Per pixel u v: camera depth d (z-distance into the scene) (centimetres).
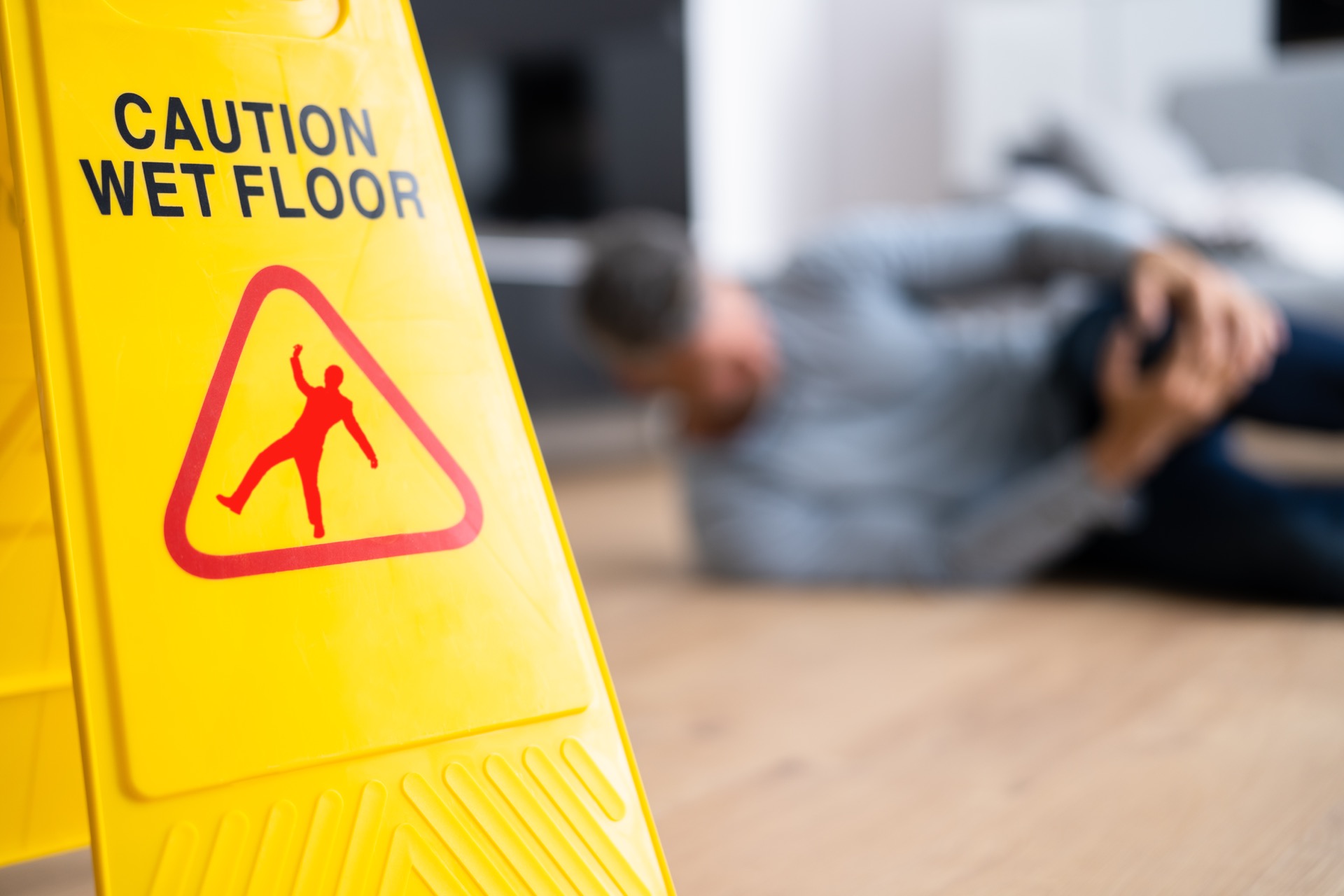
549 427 316
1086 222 150
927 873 68
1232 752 85
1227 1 360
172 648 48
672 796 83
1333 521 126
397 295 58
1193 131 275
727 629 136
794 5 456
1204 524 131
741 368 153
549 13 307
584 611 59
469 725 53
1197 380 123
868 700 105
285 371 54
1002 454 155
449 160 62
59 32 52
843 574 153
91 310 50
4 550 63
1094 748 88
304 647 51
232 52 56
